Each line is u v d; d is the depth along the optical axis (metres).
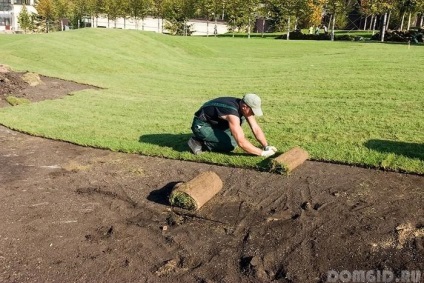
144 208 4.45
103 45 22.20
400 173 5.11
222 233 3.91
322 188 4.75
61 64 17.41
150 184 5.07
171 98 11.61
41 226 4.09
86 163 5.92
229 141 5.93
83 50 19.97
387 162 5.36
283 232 3.86
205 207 4.44
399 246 3.54
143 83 14.70
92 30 25.02
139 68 18.50
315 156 5.75
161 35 28.78
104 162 5.94
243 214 4.25
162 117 8.88
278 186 4.86
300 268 3.34
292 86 12.53
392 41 36.56
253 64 20.14
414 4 41.72
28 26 63.00
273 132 7.09
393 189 4.66
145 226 4.08
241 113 5.73
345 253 3.50
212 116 5.77
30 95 11.53
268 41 36.81
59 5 60.06
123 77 16.03
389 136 6.53
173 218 4.20
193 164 5.73
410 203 4.30
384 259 3.39
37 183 5.17
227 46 31.28
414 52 20.89
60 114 9.25
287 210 4.27
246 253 3.57
